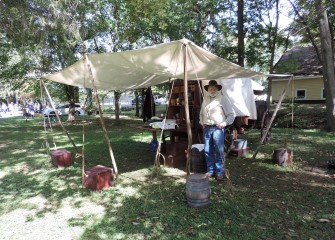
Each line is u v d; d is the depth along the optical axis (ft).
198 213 11.57
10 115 95.40
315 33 45.29
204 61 13.39
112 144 28.50
